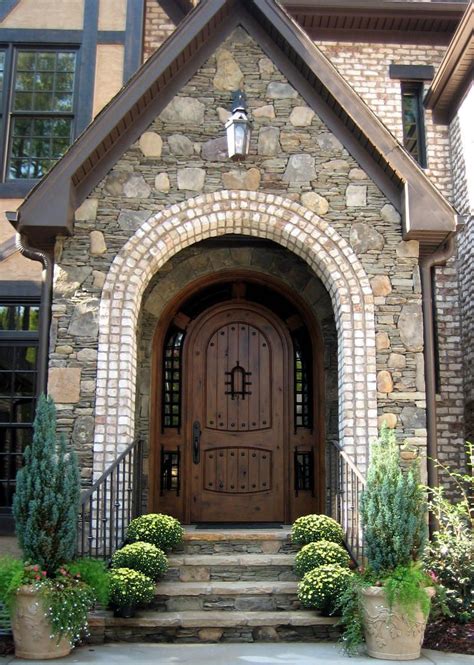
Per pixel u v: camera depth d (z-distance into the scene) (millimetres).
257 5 7750
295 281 8867
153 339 8727
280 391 9086
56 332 7297
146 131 7703
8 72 9758
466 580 6355
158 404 8852
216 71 7887
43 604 5477
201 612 6371
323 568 6246
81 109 9625
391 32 10719
